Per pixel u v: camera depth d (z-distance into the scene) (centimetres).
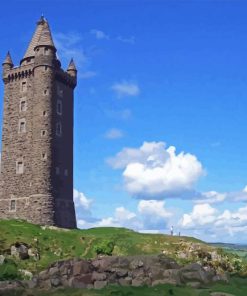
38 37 9969
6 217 9112
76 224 9525
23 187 9081
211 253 7762
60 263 4219
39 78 9319
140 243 7931
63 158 9444
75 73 10288
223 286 3881
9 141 9538
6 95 9862
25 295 3662
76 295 3519
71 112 9962
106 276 3950
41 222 8619
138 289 3684
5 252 6669
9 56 10112
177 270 4041
